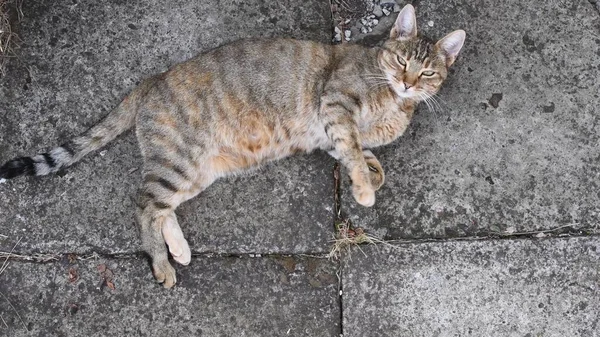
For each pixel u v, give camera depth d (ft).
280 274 6.79
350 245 6.81
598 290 6.78
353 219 6.84
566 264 6.81
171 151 6.61
